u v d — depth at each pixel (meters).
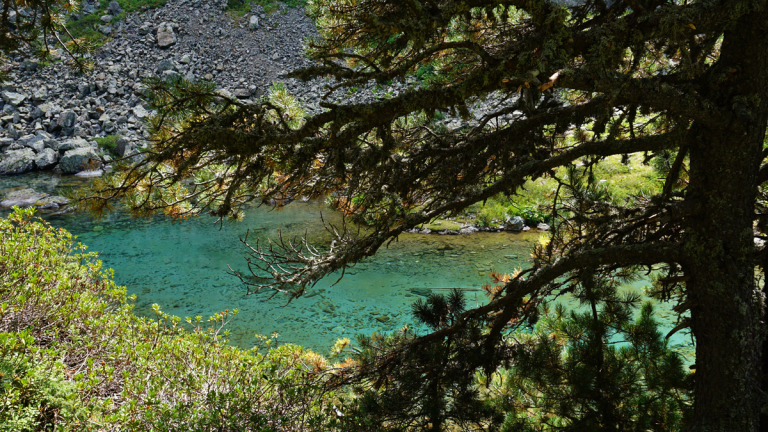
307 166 2.98
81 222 15.33
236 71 27.38
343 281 11.09
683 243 3.09
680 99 2.67
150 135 2.90
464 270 11.71
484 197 3.64
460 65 4.49
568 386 4.05
